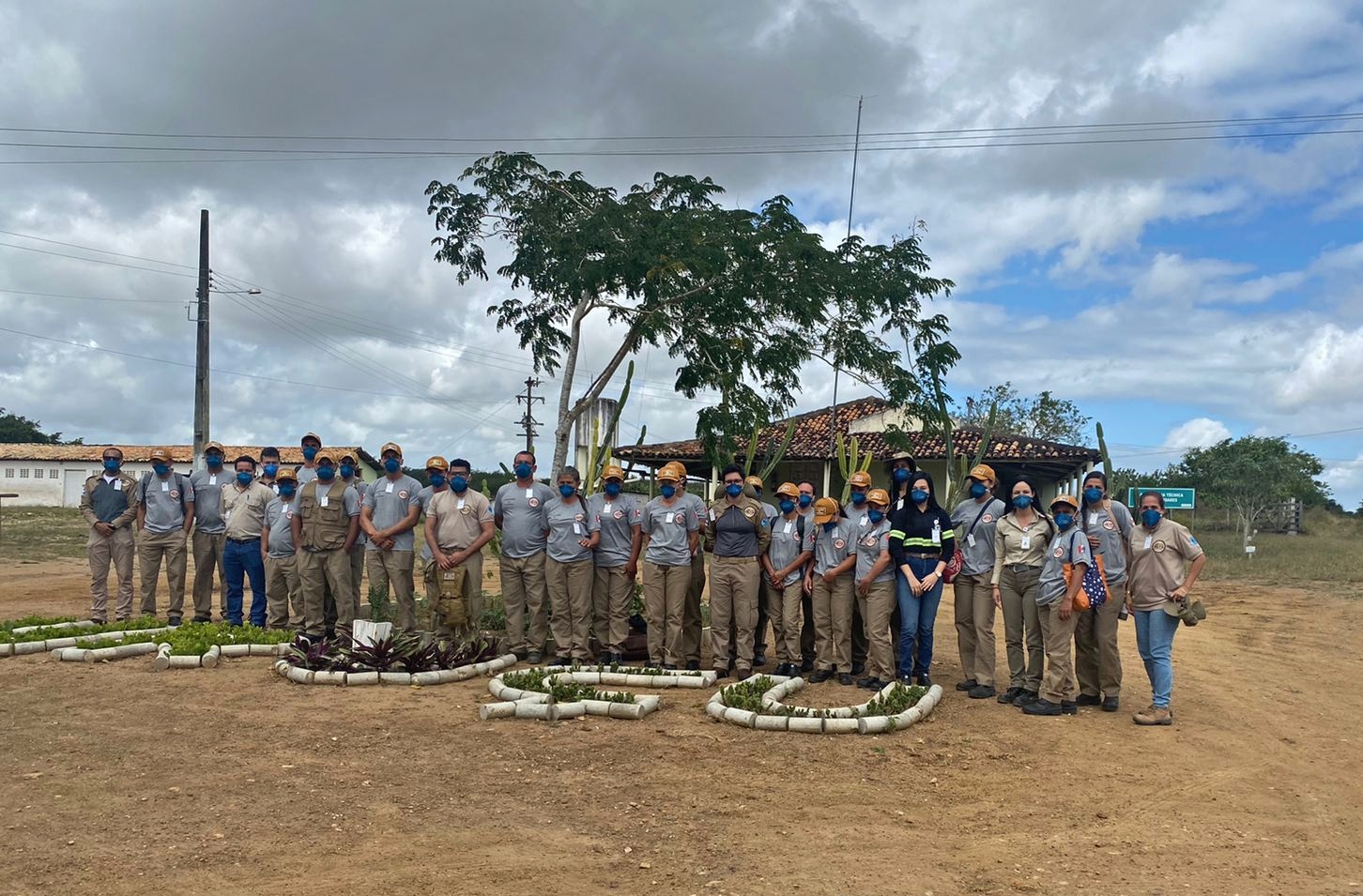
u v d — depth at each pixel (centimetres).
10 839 537
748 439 1612
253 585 1257
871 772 691
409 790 635
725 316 1511
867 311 1552
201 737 746
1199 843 568
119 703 848
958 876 513
